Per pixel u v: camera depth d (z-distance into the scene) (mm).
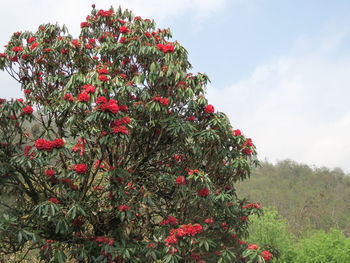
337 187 39125
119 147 5375
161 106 4832
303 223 20359
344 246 8602
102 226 5242
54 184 4855
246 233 5980
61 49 5199
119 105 4617
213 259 4918
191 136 5066
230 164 5379
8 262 6391
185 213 5188
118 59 5492
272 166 45719
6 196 4801
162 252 4504
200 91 5570
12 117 4602
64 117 5207
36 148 4117
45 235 4652
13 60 5410
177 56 5168
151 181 5727
